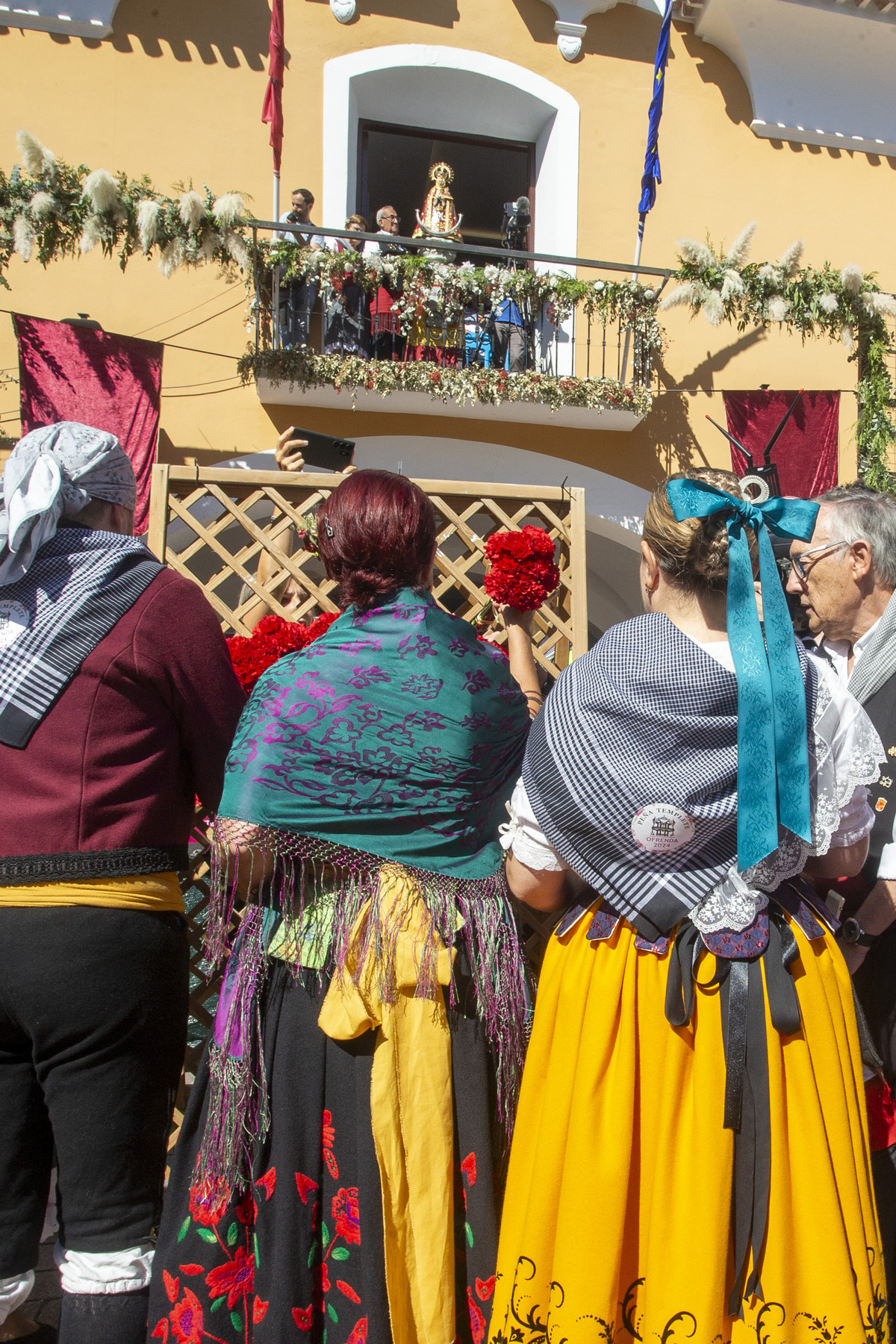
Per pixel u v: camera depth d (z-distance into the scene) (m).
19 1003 1.44
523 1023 1.55
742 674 1.29
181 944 1.60
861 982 1.86
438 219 7.44
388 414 7.11
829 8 7.56
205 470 2.47
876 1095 1.75
